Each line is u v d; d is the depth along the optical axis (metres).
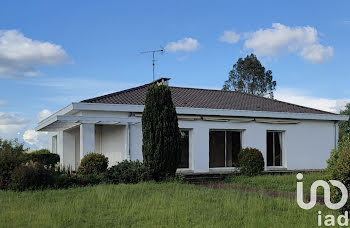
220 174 20.05
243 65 57.06
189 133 20.89
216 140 21.58
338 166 11.54
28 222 9.45
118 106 18.69
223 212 10.51
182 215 10.21
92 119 17.45
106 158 17.09
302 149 23.94
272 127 23.00
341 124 42.84
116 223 9.57
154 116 16.89
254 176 19.34
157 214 10.28
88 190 13.49
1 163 14.78
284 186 15.98
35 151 24.58
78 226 9.20
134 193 12.88
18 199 12.12
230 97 25.66
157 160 16.66
